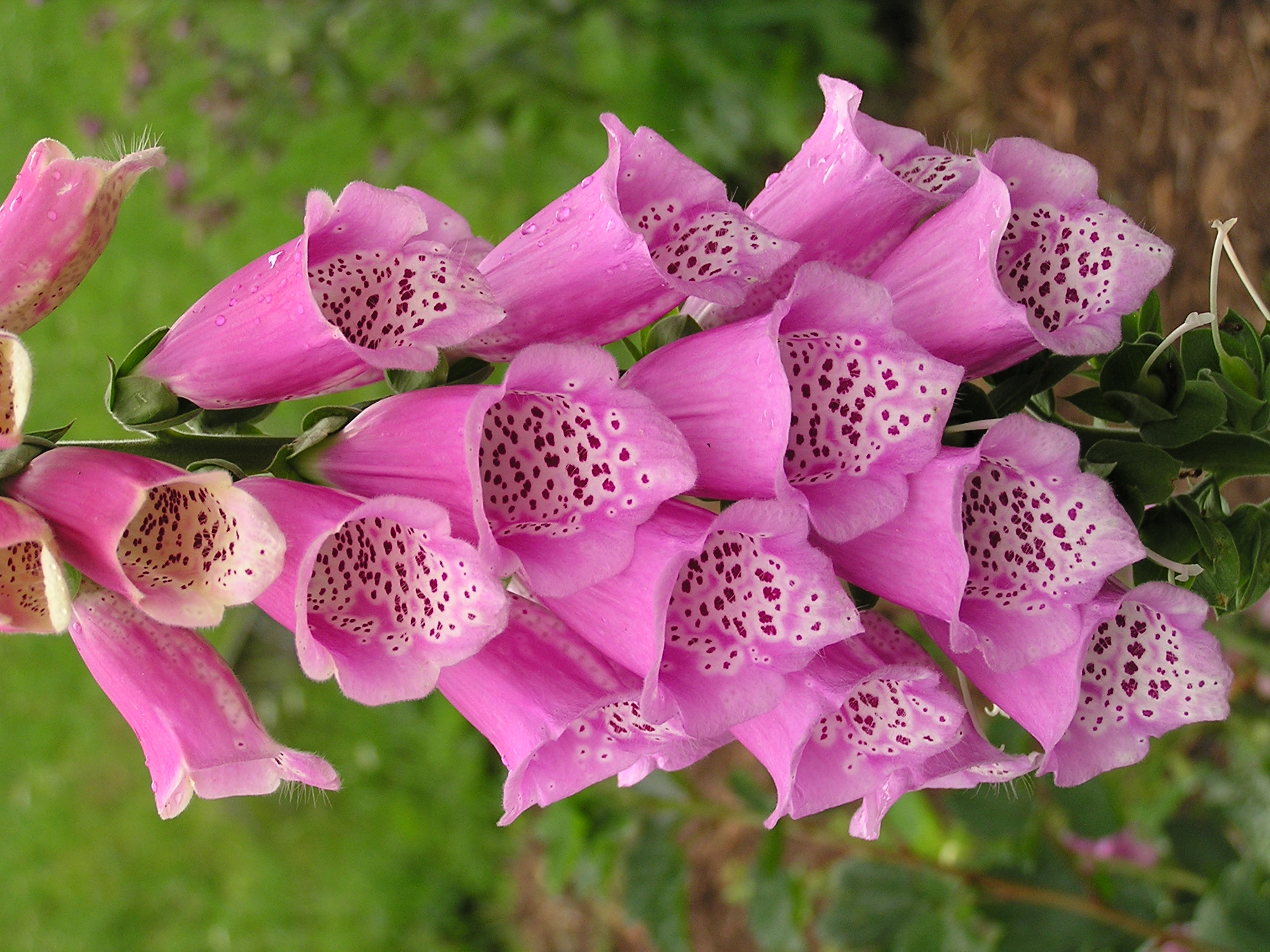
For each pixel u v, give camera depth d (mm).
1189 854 383
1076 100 663
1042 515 230
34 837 1002
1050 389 266
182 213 809
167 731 239
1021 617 232
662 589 213
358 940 824
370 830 835
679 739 238
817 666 232
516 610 246
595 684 239
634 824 396
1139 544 227
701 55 689
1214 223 253
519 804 233
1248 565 258
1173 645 238
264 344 235
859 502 222
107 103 964
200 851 938
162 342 242
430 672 219
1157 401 256
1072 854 364
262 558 213
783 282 246
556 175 712
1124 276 237
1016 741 357
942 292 237
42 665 1006
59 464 225
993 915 360
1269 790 383
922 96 723
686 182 235
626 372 234
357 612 227
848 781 239
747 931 697
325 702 843
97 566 225
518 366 211
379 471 231
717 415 226
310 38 756
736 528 217
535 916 788
